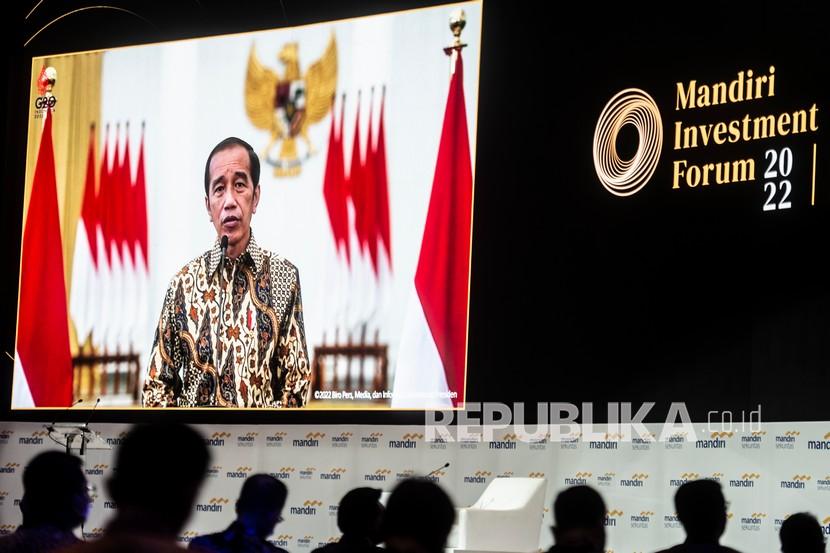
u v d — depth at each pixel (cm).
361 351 1282
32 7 1497
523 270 1205
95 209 1439
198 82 1412
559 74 1216
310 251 1330
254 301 1345
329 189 1330
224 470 1339
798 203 1066
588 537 504
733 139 1110
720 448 1084
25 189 1475
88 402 1406
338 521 526
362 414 1267
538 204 1209
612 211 1166
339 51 1345
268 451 1324
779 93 1089
